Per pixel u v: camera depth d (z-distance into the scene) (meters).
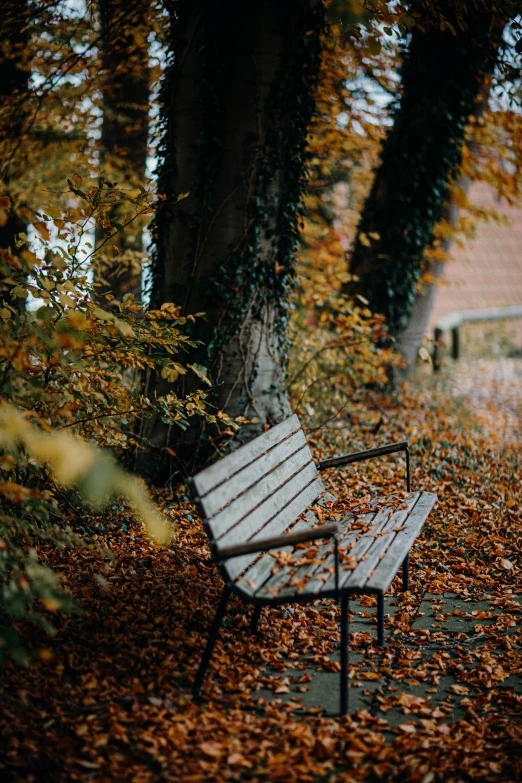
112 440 4.38
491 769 2.54
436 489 5.68
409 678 3.20
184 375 5.46
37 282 3.26
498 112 8.44
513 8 5.53
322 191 11.90
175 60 5.42
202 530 4.62
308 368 7.18
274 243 5.65
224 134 5.36
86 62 7.06
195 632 3.38
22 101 6.68
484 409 9.19
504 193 10.44
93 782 2.40
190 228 5.44
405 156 8.57
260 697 2.99
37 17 6.43
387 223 8.80
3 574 2.84
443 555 4.61
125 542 4.36
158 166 5.56
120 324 3.27
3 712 2.70
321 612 3.83
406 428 7.34
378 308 8.95
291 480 3.85
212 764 2.53
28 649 3.11
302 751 2.61
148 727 2.71
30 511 3.03
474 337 15.88
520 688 3.12
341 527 3.78
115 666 3.07
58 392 3.64
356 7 4.19
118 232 3.97
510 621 3.73
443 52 8.20
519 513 5.35
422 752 2.63
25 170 7.28
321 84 7.77
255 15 5.27
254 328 5.60
